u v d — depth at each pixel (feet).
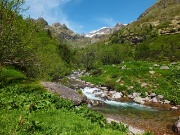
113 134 44.09
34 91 68.13
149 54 501.56
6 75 88.38
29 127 37.09
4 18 63.26
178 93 119.96
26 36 71.82
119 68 187.01
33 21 75.00
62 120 45.44
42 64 104.88
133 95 126.11
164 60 433.48
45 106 52.75
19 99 53.11
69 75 256.11
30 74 115.14
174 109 102.27
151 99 118.93
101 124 52.70
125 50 410.31
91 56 328.08
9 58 71.36
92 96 126.52
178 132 70.59
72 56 396.78
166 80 139.23
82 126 44.70
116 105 107.04
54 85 85.71
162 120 84.33
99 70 202.90
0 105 47.06
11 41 66.03
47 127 39.45
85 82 180.14
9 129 35.12
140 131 70.33
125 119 84.12
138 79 146.92
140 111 97.45
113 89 142.00
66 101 61.98
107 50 364.58
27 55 74.84
